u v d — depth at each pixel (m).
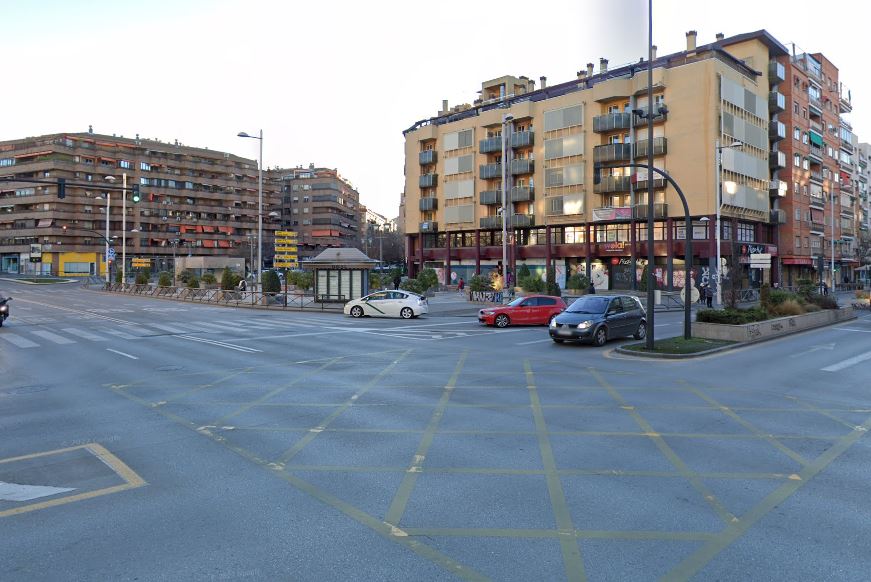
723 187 43.88
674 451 6.87
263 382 11.27
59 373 12.35
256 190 109.81
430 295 42.50
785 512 5.09
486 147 56.59
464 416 8.58
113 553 4.38
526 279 37.47
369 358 14.42
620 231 49.56
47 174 85.50
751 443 7.21
